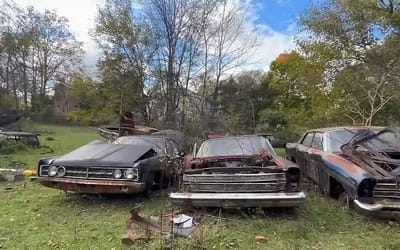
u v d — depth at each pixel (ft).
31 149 55.57
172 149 25.55
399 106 45.70
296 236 14.58
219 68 68.08
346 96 48.91
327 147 21.61
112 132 53.98
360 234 14.88
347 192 16.89
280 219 16.79
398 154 18.54
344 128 22.84
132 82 70.49
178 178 21.43
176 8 67.46
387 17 48.67
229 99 62.69
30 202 21.06
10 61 135.64
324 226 15.89
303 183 24.48
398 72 43.37
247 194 16.31
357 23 49.93
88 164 19.36
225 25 68.13
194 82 66.33
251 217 16.83
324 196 20.47
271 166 18.22
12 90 138.00
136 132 47.62
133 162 19.36
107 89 75.31
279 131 67.05
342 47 50.72
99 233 15.21
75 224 16.61
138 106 69.31
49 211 19.01
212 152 21.16
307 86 54.19
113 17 73.61
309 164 23.59
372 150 18.26
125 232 15.15
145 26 71.72
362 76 47.50
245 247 13.35
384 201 15.38
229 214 17.33
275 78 68.74
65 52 145.59
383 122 46.62
